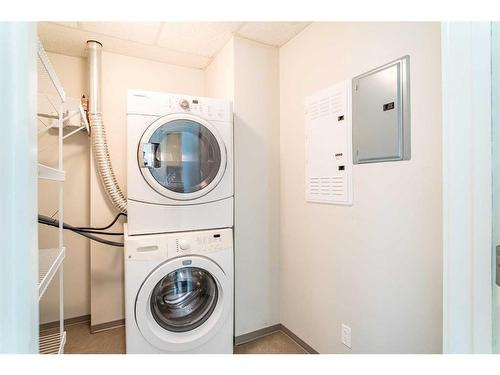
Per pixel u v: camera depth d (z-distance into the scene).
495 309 0.56
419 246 1.14
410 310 1.18
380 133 1.30
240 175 1.95
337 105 1.56
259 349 1.85
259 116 2.03
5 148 0.36
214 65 2.29
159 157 1.58
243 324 1.95
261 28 1.84
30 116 0.41
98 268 2.13
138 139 1.54
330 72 1.62
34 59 0.42
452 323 0.60
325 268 1.66
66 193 2.13
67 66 2.16
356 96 1.43
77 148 2.16
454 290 0.59
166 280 1.58
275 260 2.10
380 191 1.32
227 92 2.03
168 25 1.82
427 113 1.11
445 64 0.60
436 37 1.08
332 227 1.61
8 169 0.37
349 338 1.49
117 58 2.23
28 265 0.40
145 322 1.45
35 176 0.43
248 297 1.97
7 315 0.36
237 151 1.94
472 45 0.57
